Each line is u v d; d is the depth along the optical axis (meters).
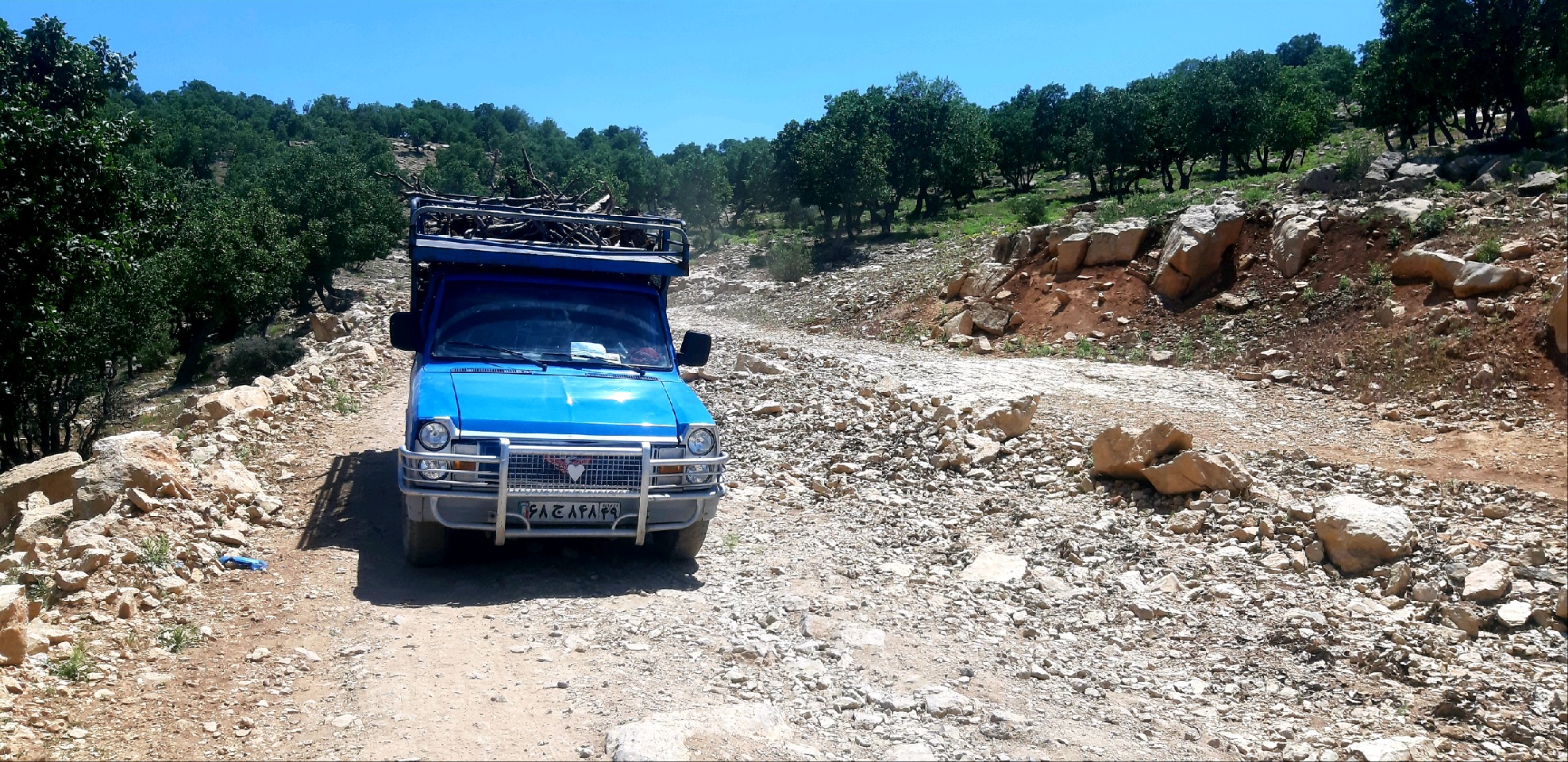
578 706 4.60
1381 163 26.25
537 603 6.04
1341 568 8.03
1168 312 21.27
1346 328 17.64
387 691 4.68
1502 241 17.50
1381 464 11.87
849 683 5.14
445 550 6.60
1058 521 8.98
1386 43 35.53
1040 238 25.89
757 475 10.14
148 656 5.11
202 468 8.02
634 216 8.47
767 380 14.75
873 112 59.47
